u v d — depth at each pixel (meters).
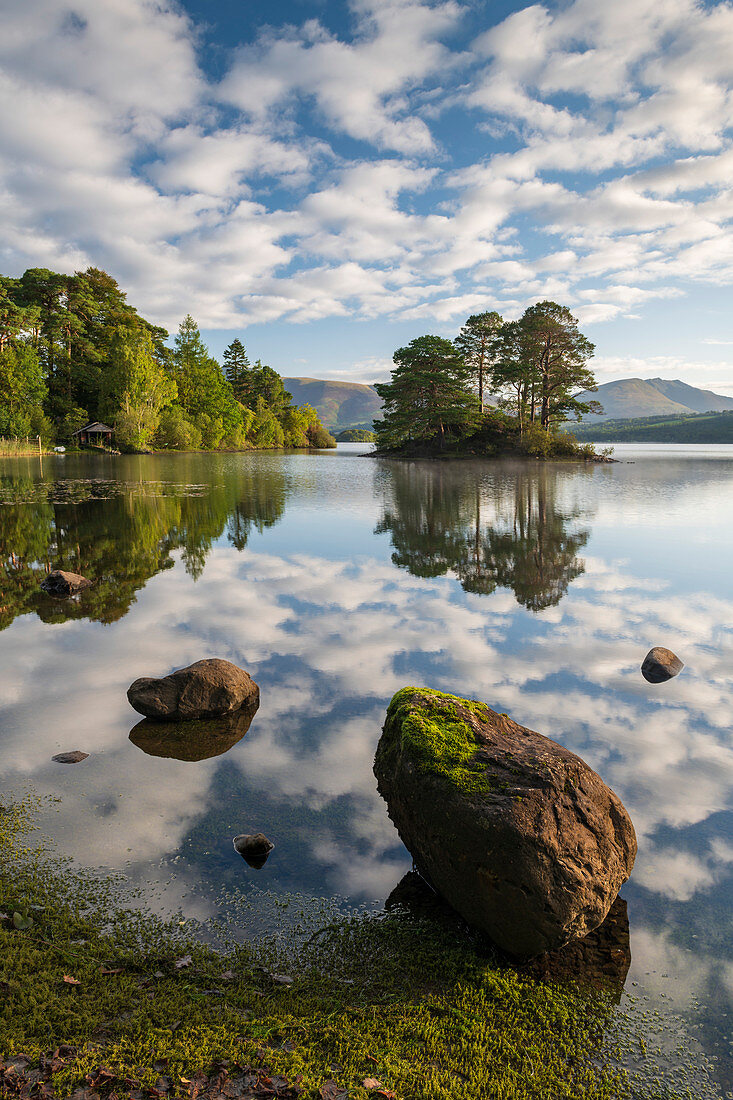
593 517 23.27
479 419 67.94
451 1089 2.81
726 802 5.38
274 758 5.95
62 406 73.25
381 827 4.90
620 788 5.57
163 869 4.33
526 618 10.66
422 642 9.35
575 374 62.78
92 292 83.62
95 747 6.11
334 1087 2.73
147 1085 2.66
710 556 16.05
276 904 4.05
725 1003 3.43
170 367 93.94
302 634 9.65
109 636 9.48
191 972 3.43
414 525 21.17
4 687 7.54
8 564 14.59
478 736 4.71
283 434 124.56
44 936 3.64
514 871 3.77
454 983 3.51
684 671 8.31
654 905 4.20
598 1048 3.12
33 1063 2.76
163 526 20.48
